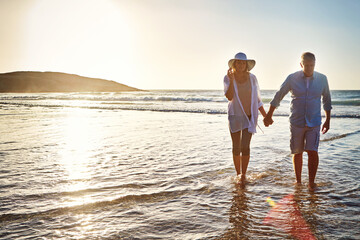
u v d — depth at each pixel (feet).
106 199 10.34
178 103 85.76
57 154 17.93
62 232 7.93
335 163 15.51
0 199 10.32
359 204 9.86
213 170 14.29
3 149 19.56
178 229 8.09
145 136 25.43
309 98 11.84
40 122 37.17
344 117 42.60
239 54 12.95
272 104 12.80
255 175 13.53
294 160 12.48
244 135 13.00
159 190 11.35
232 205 9.89
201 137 24.89
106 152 18.58
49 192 11.03
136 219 8.77
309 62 11.48
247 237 7.61
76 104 84.43
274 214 9.11
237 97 13.14
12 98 145.79
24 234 7.82
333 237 7.57
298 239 7.47
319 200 10.28
